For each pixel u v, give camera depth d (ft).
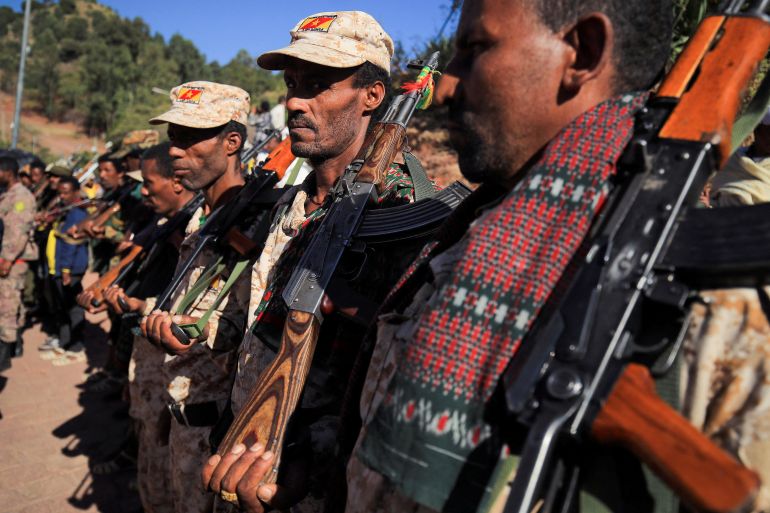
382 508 3.17
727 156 2.76
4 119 212.43
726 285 2.49
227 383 7.93
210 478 4.61
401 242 5.21
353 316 5.09
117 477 12.88
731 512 2.01
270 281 6.52
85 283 29.12
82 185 28.96
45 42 302.66
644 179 2.72
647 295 2.51
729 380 2.49
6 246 17.19
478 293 2.76
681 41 10.80
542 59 3.05
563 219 2.76
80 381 18.08
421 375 2.74
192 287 8.08
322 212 5.97
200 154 8.87
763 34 2.80
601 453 2.55
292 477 4.64
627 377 2.41
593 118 2.93
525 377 2.53
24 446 13.92
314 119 6.26
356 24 6.29
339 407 5.36
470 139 3.30
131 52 336.29
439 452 2.66
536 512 2.66
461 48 3.37
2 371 17.46
